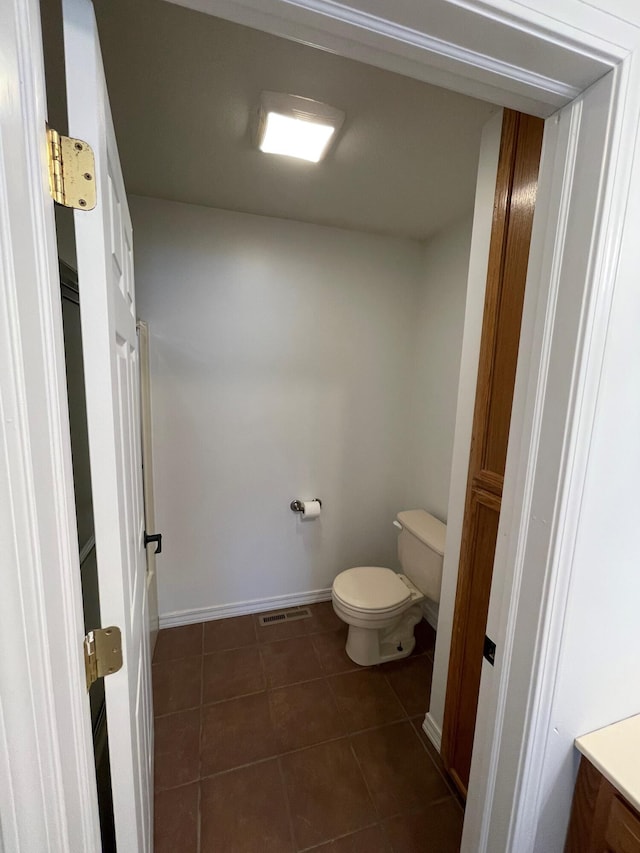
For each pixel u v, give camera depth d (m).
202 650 2.00
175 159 1.45
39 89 0.40
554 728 0.73
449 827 1.23
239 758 1.44
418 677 1.85
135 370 1.07
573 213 0.59
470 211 1.84
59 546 0.45
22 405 0.37
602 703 0.77
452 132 1.24
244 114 1.19
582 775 0.76
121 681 0.63
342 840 1.19
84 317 0.54
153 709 1.59
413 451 2.42
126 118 1.21
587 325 0.58
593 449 0.63
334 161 1.43
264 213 1.95
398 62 0.52
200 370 2.00
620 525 0.69
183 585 2.16
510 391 1.07
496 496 1.11
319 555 2.41
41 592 0.40
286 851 1.16
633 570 0.73
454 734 1.33
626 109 0.53
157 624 2.07
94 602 0.94
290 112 1.14
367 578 2.02
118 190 0.76
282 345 2.12
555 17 0.47
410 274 2.29
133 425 0.97
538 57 0.51
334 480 2.35
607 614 0.72
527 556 0.69
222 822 1.23
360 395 2.32
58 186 0.48
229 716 1.62
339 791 1.33
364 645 1.89
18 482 0.37
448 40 0.48
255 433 2.15
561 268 0.61
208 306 1.96
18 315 0.36
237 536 2.22
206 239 1.91
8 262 0.34
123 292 0.82
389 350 2.33
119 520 0.60
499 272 1.09
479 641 1.20
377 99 1.10
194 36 0.90
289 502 2.29
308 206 1.84
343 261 2.15
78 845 0.51
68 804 0.47
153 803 1.27
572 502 0.63
